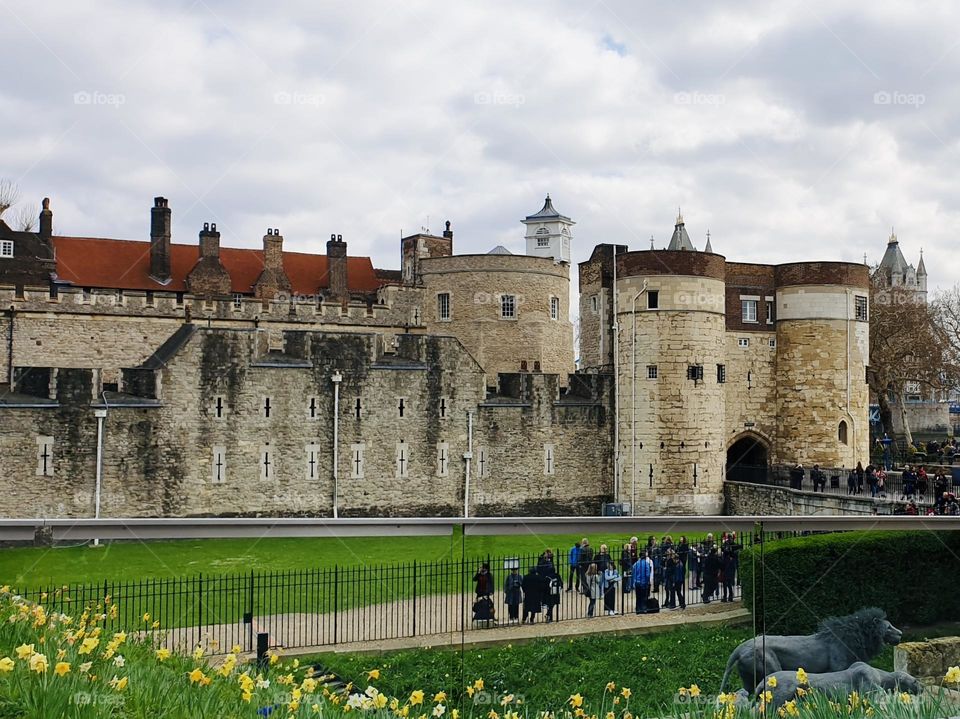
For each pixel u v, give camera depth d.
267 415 42.34
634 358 49.22
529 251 109.50
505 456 47.59
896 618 22.09
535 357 58.75
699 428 48.53
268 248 58.59
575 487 49.22
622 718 13.88
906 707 9.62
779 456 52.44
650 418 48.66
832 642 14.67
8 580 27.34
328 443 43.56
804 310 51.56
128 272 55.09
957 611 22.70
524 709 14.55
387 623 20.80
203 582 26.12
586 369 54.72
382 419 44.78
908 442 65.75
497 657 17.56
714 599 22.09
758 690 12.59
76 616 15.84
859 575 21.94
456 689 15.84
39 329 45.81
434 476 45.78
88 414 38.53
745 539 23.30
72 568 29.78
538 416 48.47
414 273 65.69
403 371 45.28
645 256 49.06
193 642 18.16
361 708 10.69
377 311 55.19
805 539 22.22
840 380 51.12
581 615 21.20
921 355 63.53
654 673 16.78
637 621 20.36
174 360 40.56
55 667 8.91
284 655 17.58
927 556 22.62
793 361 51.81
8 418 37.16
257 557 31.88
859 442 51.44
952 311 70.06
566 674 16.80
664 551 23.02
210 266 55.62
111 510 38.81
